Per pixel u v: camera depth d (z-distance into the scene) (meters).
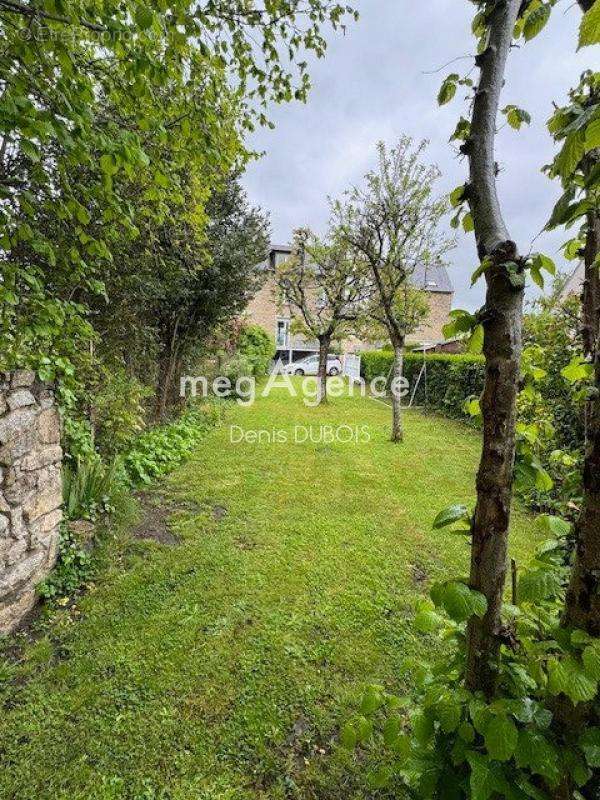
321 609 2.38
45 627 2.17
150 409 6.44
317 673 1.95
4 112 1.42
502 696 0.90
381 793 1.46
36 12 1.53
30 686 1.81
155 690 1.82
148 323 6.03
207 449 5.61
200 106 2.33
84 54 2.20
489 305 0.81
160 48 2.15
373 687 1.13
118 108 2.40
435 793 0.96
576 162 0.65
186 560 2.85
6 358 2.18
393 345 6.31
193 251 5.45
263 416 7.98
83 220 1.97
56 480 2.53
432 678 1.07
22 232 1.82
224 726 1.68
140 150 1.83
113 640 2.10
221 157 2.54
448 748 0.95
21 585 2.18
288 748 1.61
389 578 2.71
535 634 1.00
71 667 1.92
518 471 0.85
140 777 1.48
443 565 2.90
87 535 2.76
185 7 1.77
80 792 1.42
